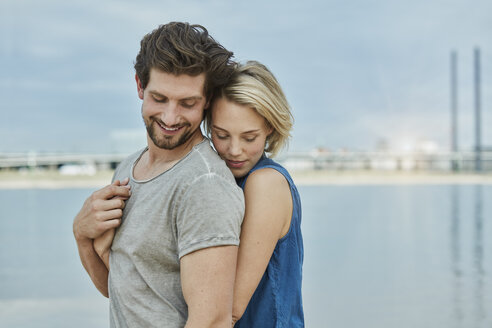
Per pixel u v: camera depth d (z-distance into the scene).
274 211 1.29
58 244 6.26
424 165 23.62
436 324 3.15
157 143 1.24
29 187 16.36
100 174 20.22
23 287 4.14
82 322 3.28
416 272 4.60
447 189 15.94
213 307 1.13
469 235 6.84
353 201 11.87
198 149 1.24
